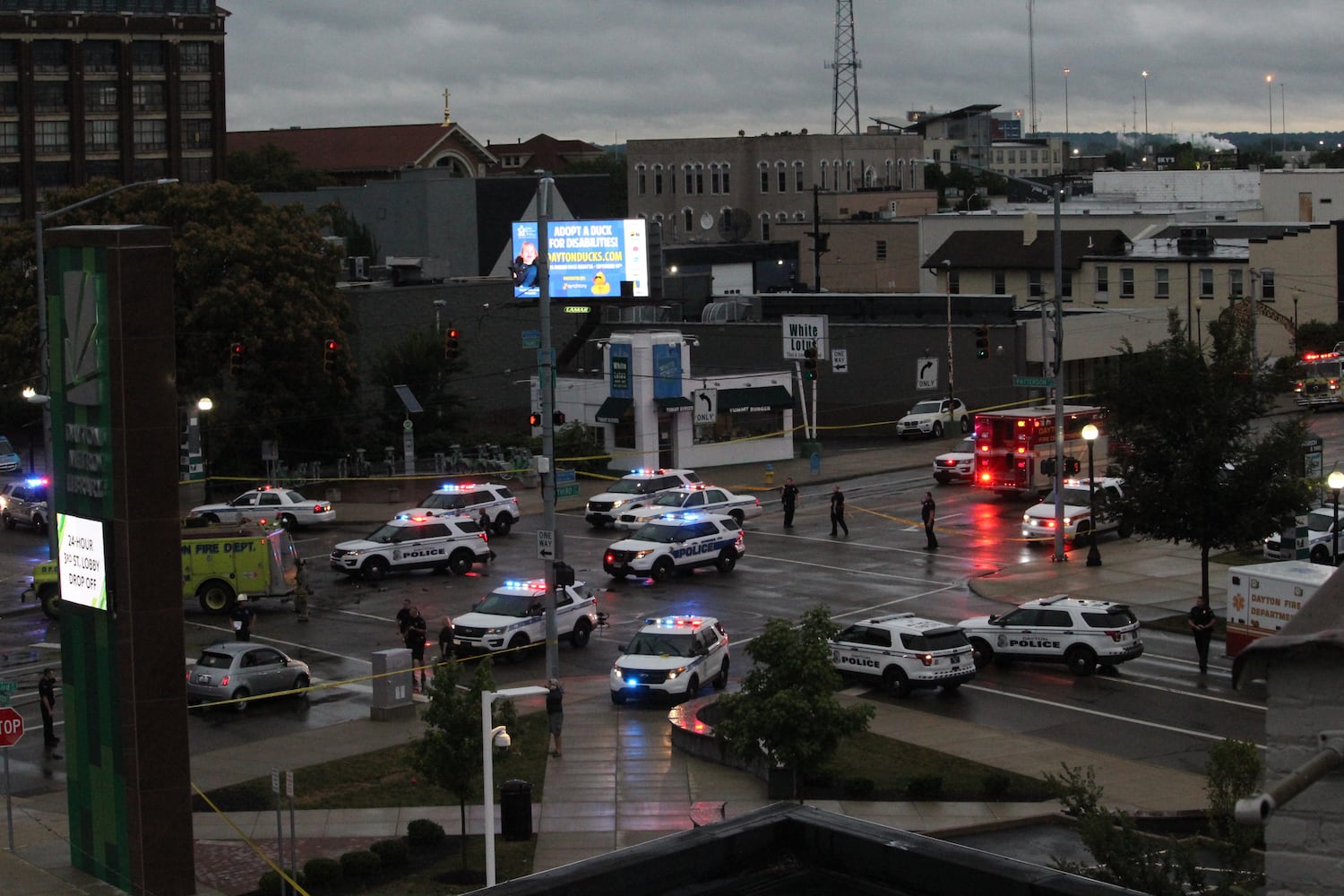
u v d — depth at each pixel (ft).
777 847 28.53
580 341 324.19
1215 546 164.76
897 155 633.61
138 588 99.86
